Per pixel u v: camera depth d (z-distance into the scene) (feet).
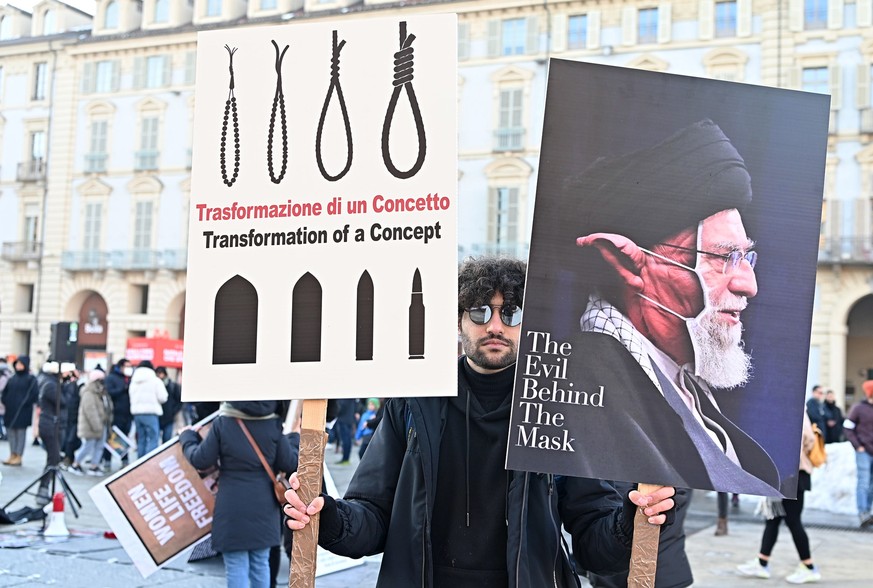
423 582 7.72
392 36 7.95
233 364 8.01
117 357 134.41
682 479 7.55
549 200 7.69
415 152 7.85
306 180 8.02
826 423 52.85
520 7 116.37
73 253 138.31
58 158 140.97
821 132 7.78
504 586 7.85
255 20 130.41
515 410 7.60
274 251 8.04
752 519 38.91
